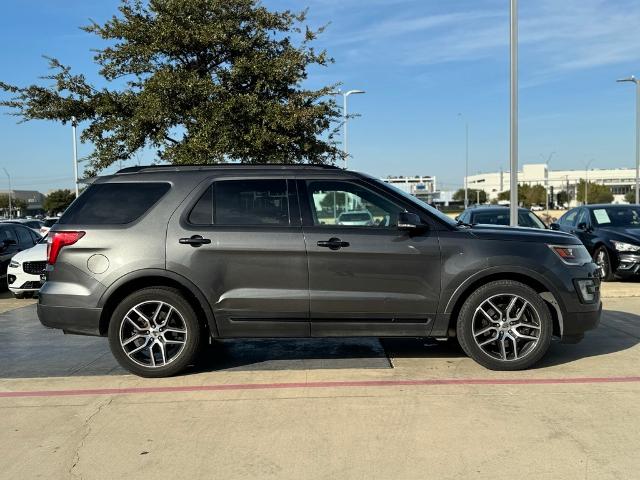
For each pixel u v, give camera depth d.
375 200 5.57
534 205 106.75
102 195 5.64
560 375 5.40
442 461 3.68
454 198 125.88
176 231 5.42
